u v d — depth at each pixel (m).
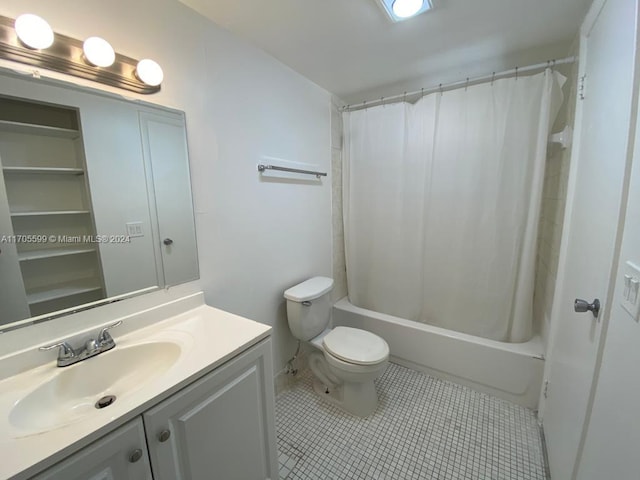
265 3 1.23
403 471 1.35
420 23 1.39
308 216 2.11
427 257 2.12
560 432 1.20
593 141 1.09
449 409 1.73
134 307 1.14
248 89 1.55
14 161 0.85
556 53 1.68
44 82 0.89
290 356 2.01
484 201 1.86
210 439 0.93
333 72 1.90
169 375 0.84
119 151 1.07
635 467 0.59
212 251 1.42
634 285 0.66
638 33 0.71
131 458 0.72
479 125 1.82
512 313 1.86
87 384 0.93
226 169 1.46
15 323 0.87
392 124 2.13
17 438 0.63
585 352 0.97
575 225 1.25
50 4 0.88
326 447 1.49
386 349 1.66
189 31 1.25
